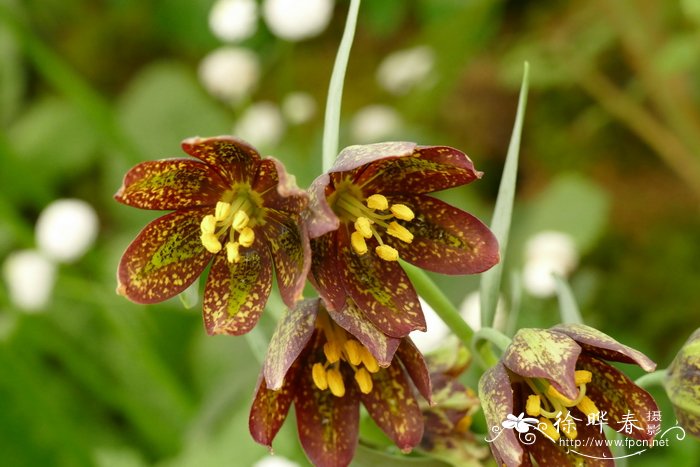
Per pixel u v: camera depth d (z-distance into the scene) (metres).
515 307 0.53
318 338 0.47
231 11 0.81
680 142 0.86
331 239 0.46
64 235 0.74
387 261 0.46
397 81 0.91
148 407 0.76
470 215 0.46
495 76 0.99
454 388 0.50
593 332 0.45
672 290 0.83
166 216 0.46
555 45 0.88
